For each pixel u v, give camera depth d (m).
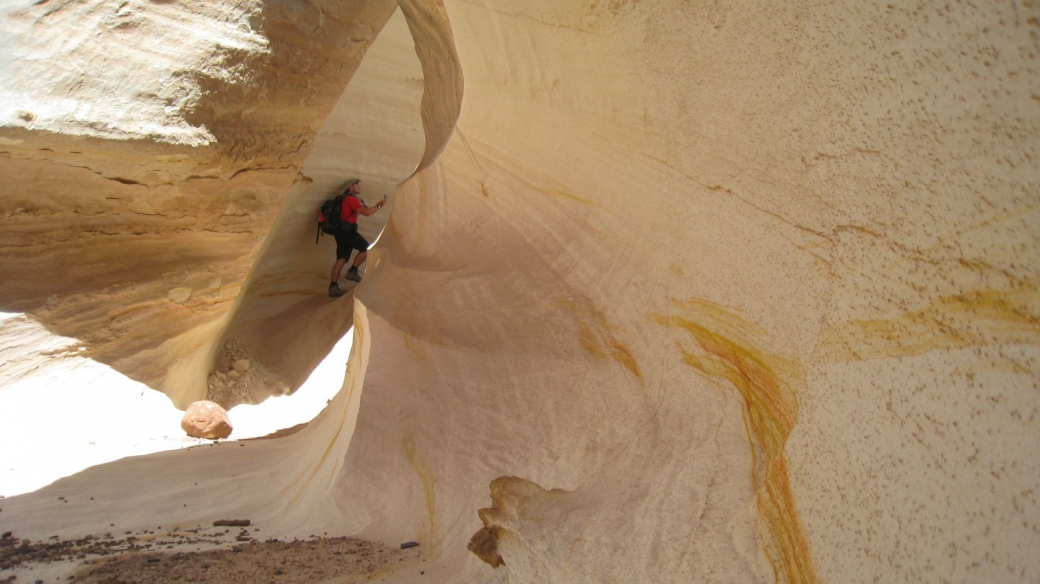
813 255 2.18
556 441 3.18
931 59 1.55
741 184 2.51
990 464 1.30
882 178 1.79
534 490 2.97
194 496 4.20
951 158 1.53
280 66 6.56
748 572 2.00
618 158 3.30
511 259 4.25
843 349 1.90
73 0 5.45
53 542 3.33
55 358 5.63
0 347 5.38
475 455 3.36
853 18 1.77
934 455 1.44
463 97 4.48
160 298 6.31
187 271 6.45
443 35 5.36
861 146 1.85
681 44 2.57
